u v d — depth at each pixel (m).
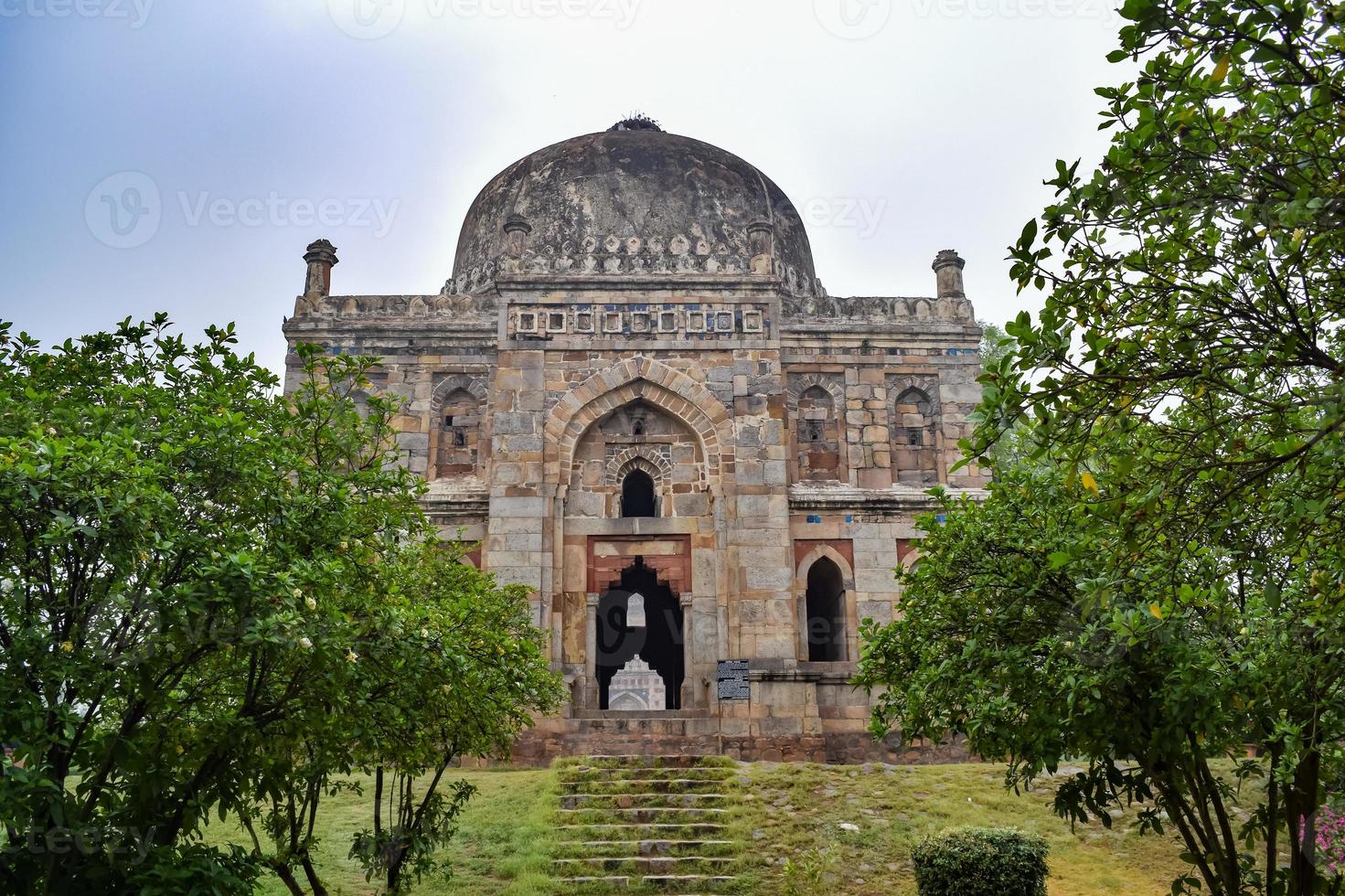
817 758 21.02
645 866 15.34
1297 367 7.80
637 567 25.91
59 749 8.02
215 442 8.98
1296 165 7.27
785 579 22.06
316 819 16.89
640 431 23.31
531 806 17.27
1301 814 9.84
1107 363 7.75
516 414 22.83
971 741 11.19
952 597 11.55
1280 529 8.48
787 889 14.48
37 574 8.23
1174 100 7.38
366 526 10.58
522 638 14.26
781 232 27.53
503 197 27.16
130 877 7.74
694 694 21.67
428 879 14.67
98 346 10.01
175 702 8.42
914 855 14.24
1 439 7.69
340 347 23.84
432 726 11.63
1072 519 10.49
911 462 24.02
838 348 24.41
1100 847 15.94
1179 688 9.20
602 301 23.64
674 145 27.25
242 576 8.09
